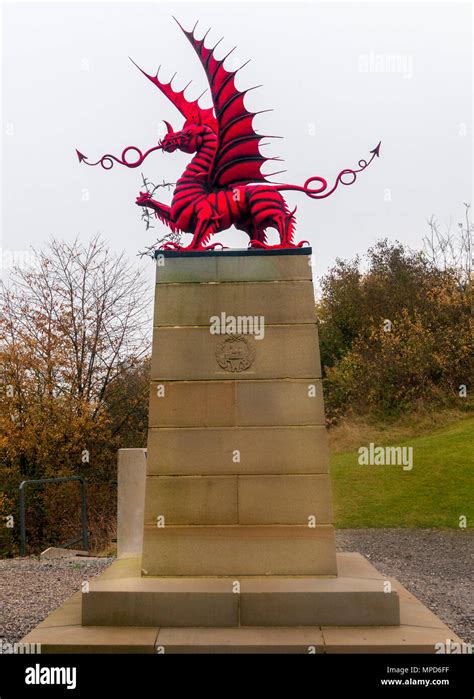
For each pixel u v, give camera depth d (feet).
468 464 51.98
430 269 90.22
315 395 17.46
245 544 16.84
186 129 20.38
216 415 17.40
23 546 34.09
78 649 14.11
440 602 23.75
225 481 17.11
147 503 17.07
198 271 18.10
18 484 50.96
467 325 78.18
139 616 15.31
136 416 58.85
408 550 35.78
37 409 51.65
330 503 16.98
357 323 90.84
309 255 18.11
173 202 20.04
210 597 15.34
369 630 14.93
